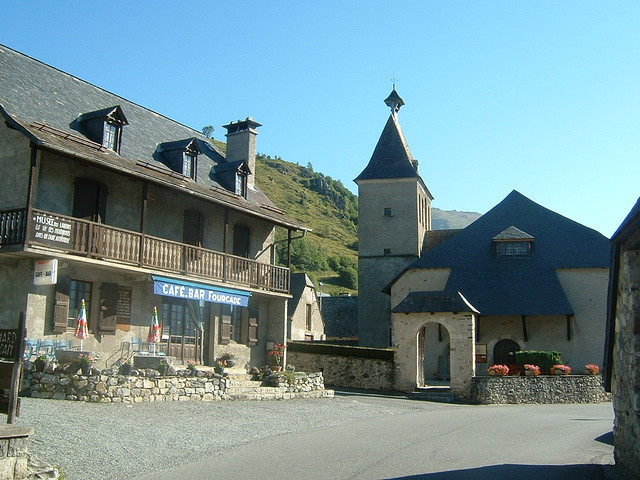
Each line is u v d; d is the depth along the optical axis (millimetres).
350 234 152750
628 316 10164
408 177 46938
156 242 21312
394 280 39719
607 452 13461
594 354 35656
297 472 10336
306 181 186500
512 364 35969
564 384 28953
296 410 19125
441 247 39938
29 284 18109
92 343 20031
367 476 10156
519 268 37688
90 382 16875
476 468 11102
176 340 23281
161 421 14891
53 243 17859
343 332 58594
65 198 19609
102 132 21016
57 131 18875
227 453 11906
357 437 14484
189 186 22438
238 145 30062
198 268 23031
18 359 9352
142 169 20938
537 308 35375
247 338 26359
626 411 10367
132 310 21516
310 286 52750
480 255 38906
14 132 19203
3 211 17734
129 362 20812
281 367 26891
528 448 13805
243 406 18984
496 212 41094
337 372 30734
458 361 27750
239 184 27078
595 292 36375
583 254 37344
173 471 10234
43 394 17062
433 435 15328
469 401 27312
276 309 27672
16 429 8492
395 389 28859
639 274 10039
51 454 10680
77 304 19812
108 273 20719
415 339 28734
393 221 46812
